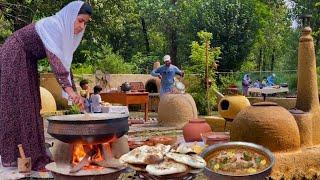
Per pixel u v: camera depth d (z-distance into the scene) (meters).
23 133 5.35
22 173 5.14
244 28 28.39
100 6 18.28
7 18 16.94
